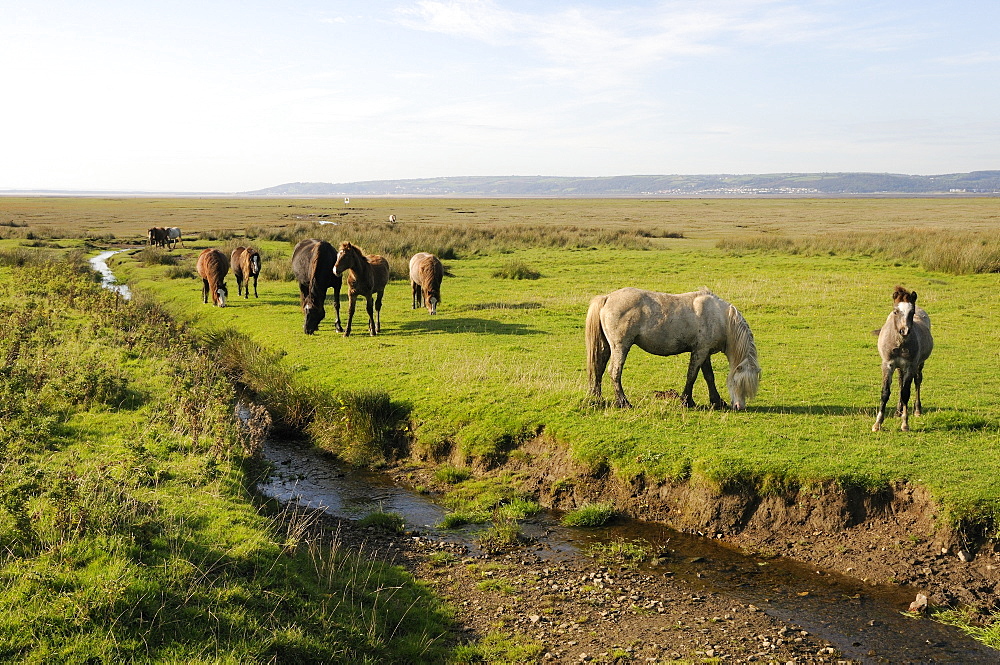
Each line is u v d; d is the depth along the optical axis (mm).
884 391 10188
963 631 6809
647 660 6406
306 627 6191
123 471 8688
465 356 15625
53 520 6902
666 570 8180
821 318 20750
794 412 11414
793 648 6562
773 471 9117
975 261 29391
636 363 15383
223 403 12570
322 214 107062
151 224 76000
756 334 18547
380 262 19125
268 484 10703
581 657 6457
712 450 9805
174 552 6797
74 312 20922
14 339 15578
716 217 94500
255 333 19531
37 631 5422
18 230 55625
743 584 7828
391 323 20578
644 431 10703
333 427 12602
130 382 13320
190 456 9875
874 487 8633
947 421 10617
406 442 12094
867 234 45344
